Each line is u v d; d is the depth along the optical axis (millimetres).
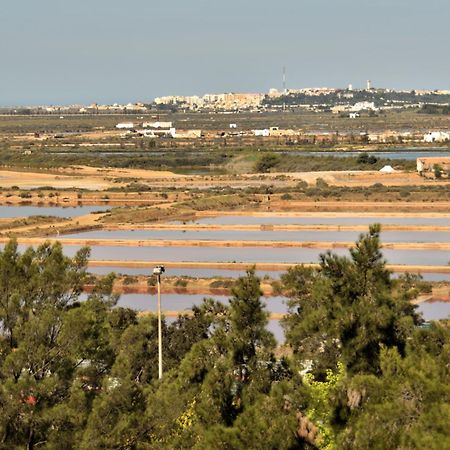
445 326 68500
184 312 155875
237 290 68000
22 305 63156
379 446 48156
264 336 66375
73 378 61062
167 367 86625
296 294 107188
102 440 56875
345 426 52594
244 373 63406
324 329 67625
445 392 50531
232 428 53812
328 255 71250
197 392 63281
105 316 68438
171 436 59812
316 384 64625
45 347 59938
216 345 67000
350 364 63281
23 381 56562
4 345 62188
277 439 52844
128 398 59562
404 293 75375
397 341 63719
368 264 69750
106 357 64625
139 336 79562
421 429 48188
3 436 56062
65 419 57562
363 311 64312
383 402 51812
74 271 65875
